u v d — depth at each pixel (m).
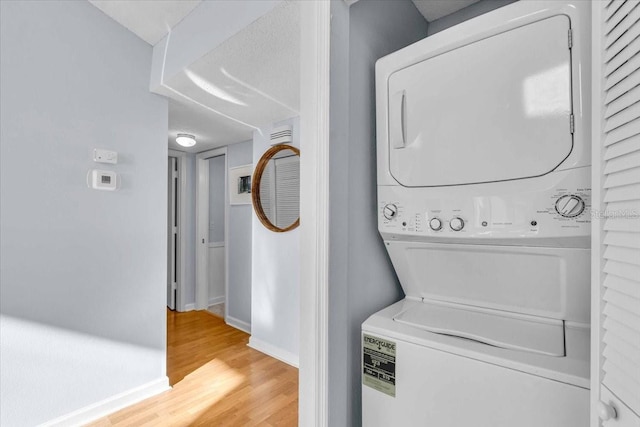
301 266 1.06
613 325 0.57
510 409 0.77
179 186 4.16
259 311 2.93
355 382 1.12
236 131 3.09
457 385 0.85
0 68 1.58
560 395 0.71
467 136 0.93
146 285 2.13
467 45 0.93
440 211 0.98
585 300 0.87
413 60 1.04
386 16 1.32
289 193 2.71
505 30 0.87
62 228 1.78
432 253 1.09
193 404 2.07
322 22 1.00
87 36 1.86
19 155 1.64
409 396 0.93
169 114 2.61
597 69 0.64
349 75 1.10
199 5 1.74
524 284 0.96
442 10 1.57
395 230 1.08
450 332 0.93
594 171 0.64
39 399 1.70
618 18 0.57
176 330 3.42
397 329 0.98
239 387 2.28
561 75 0.78
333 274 1.02
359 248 1.15
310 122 1.02
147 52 2.13
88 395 1.88
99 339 1.92
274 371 2.51
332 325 1.02
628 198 0.53
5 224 1.60
